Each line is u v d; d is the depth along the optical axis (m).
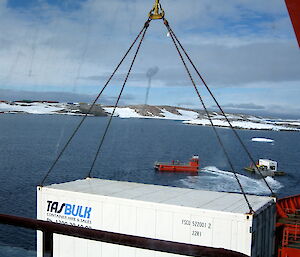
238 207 12.34
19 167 72.56
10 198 46.31
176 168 78.81
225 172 79.00
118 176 69.75
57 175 66.12
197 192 14.67
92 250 13.43
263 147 155.38
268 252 13.23
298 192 61.25
